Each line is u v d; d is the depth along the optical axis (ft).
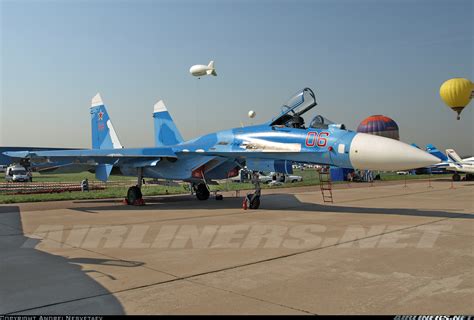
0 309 13.58
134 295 14.99
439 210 43.50
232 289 15.67
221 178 52.16
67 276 17.63
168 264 19.77
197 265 19.53
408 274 17.65
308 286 15.98
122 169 56.85
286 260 20.45
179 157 51.47
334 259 20.59
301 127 43.62
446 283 16.24
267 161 44.34
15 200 57.31
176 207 48.34
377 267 18.92
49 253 22.50
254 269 18.71
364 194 70.28
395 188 90.22
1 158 51.57
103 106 66.33
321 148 39.29
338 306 13.66
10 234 29.14
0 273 18.21
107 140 65.21
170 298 14.64
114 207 48.96
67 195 67.00
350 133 38.65
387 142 36.14
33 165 53.83
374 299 14.35
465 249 22.97
